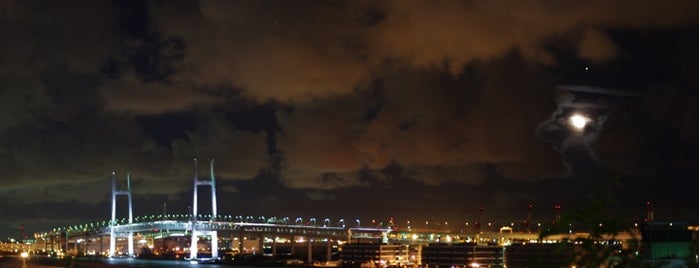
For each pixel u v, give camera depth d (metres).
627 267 37.22
